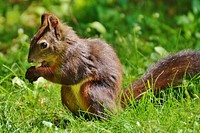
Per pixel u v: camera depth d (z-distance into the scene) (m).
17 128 9.05
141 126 8.83
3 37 13.80
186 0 15.41
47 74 9.41
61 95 9.73
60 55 9.34
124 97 9.70
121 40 12.97
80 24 14.01
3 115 9.41
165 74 10.32
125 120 8.95
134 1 15.47
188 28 13.32
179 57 10.49
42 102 10.04
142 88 10.12
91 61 9.52
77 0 14.93
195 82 10.45
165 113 9.22
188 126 8.91
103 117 9.45
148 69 10.41
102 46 9.76
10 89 10.46
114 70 9.68
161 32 13.66
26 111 9.64
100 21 14.20
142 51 12.57
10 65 11.67
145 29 13.84
